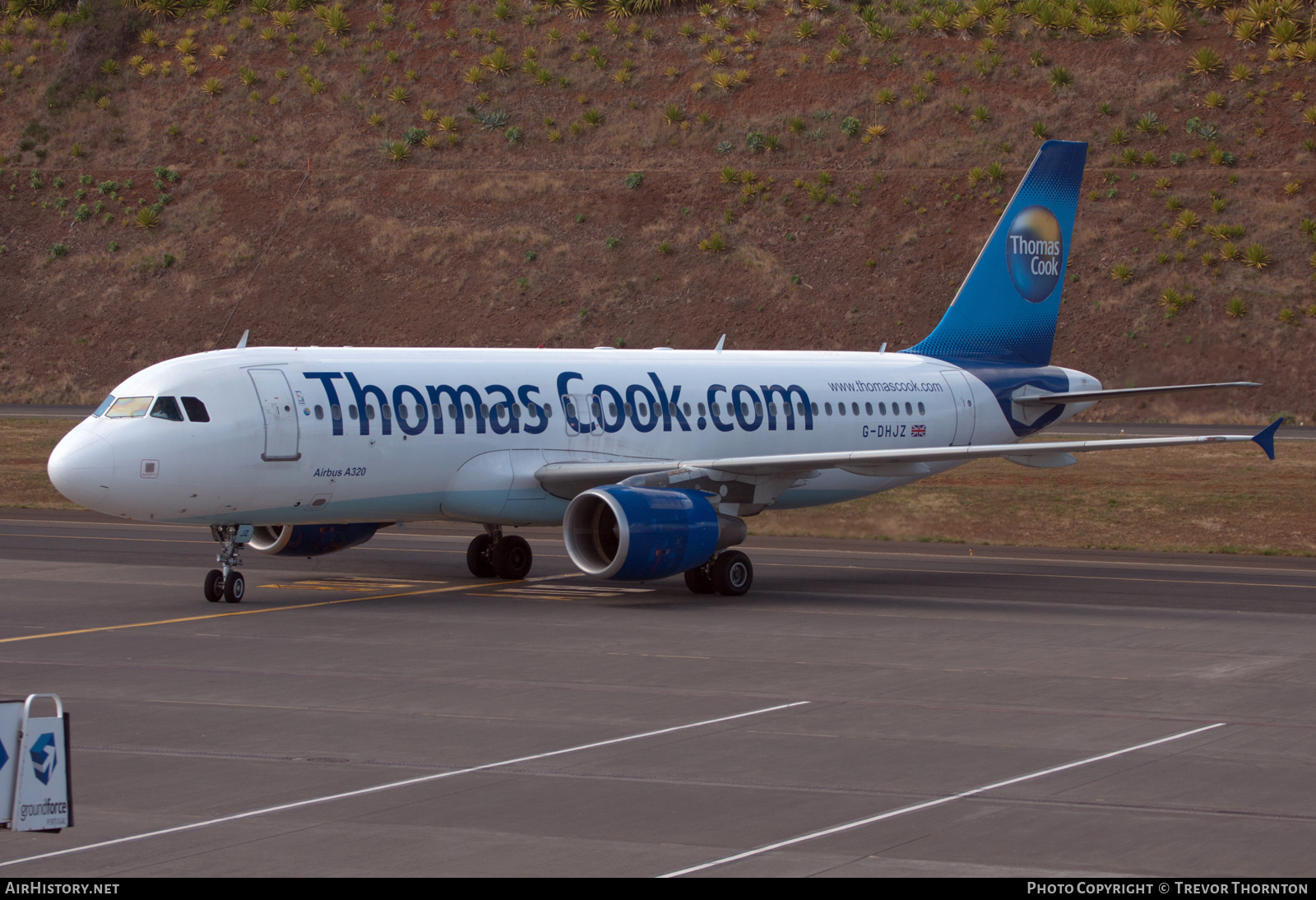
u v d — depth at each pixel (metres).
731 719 59.62
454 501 104.88
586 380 111.94
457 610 95.81
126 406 93.50
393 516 103.81
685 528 99.19
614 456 112.00
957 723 58.91
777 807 45.56
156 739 55.69
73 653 76.81
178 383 93.81
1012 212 139.00
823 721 59.34
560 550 137.00
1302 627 88.38
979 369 137.25
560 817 44.34
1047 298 141.88
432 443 102.00
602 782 48.72
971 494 173.75
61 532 148.25
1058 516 162.50
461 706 62.41
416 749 53.94
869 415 127.50
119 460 90.62
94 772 50.19
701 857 40.12
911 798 46.72
